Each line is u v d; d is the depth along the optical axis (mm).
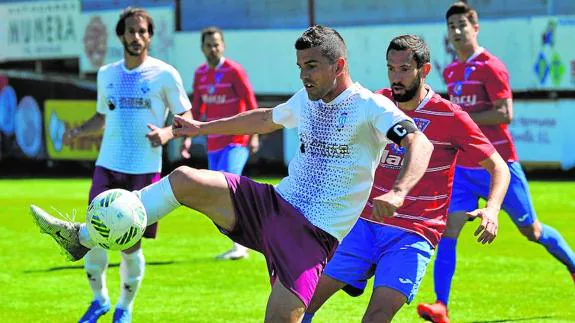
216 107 20891
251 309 14289
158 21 38375
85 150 39531
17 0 42031
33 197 30641
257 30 37094
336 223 8953
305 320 10305
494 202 9711
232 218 9008
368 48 35438
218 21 39688
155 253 19547
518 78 33156
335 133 8852
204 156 37781
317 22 38281
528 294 15328
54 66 41812
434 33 33938
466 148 10016
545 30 32625
